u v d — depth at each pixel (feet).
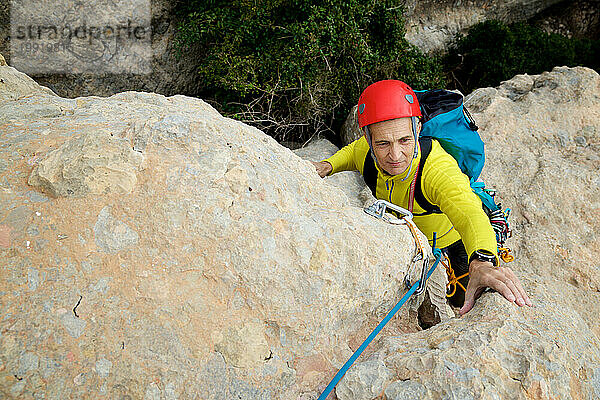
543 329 4.96
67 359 3.76
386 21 17.69
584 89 13.03
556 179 11.16
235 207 4.62
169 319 4.09
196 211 4.45
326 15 16.15
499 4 22.93
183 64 16.34
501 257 6.87
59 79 14.58
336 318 4.95
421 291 5.84
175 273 4.25
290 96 16.72
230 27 15.69
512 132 12.37
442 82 19.38
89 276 4.05
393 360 4.68
